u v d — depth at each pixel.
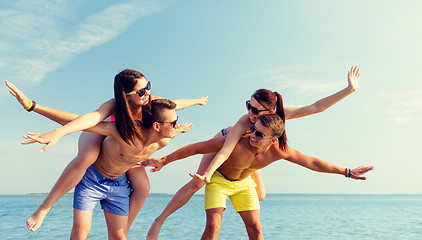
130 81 3.81
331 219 20.16
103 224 13.43
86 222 4.29
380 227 15.00
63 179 4.02
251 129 4.55
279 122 4.51
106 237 9.77
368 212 30.19
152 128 3.90
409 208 41.53
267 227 14.58
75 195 4.32
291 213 27.92
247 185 5.23
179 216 21.36
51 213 16.62
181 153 4.74
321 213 27.98
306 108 4.98
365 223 17.20
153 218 18.22
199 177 4.29
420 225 16.09
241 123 4.80
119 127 3.81
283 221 18.34
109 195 4.41
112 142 4.04
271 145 4.83
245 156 4.78
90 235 10.20
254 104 4.70
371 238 10.92
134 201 4.61
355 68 5.24
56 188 4.06
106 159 4.16
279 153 4.87
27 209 29.55
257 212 5.25
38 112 3.67
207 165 5.09
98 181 4.30
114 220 4.47
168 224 15.19
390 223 17.31
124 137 3.83
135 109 4.02
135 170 4.63
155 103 3.90
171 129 3.96
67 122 3.73
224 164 5.00
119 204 4.45
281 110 4.81
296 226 15.13
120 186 4.46
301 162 4.95
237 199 5.29
